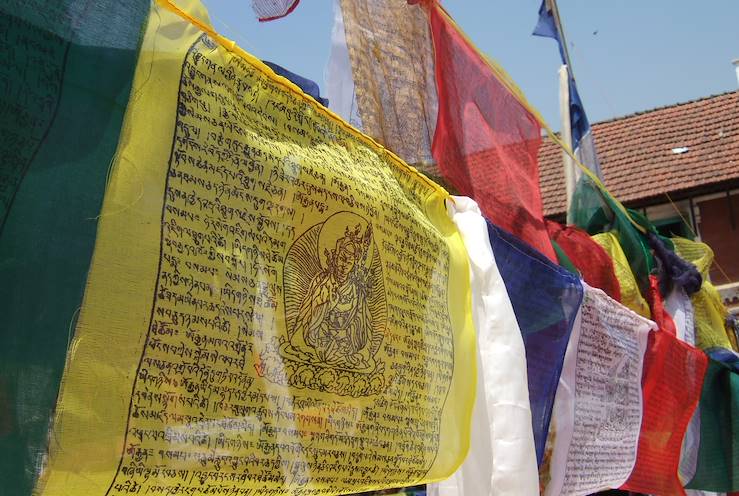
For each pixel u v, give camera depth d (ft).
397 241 5.68
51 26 3.51
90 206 3.52
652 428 11.63
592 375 9.61
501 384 6.69
